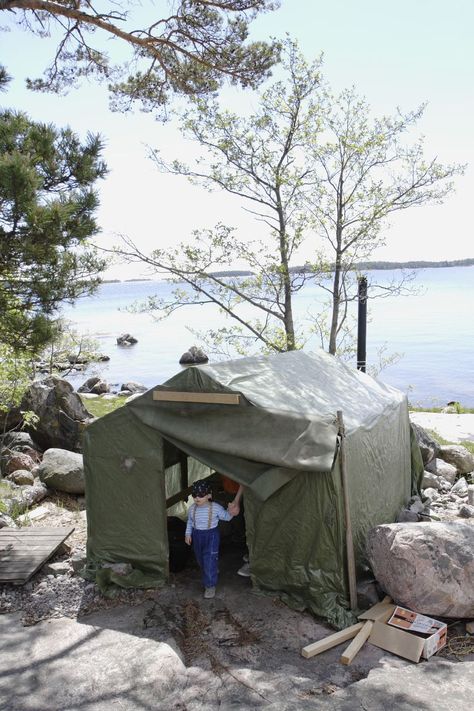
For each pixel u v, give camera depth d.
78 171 8.15
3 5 9.37
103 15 10.74
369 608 5.93
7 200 7.05
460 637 5.49
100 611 6.15
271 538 6.27
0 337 8.11
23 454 10.73
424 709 4.44
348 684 4.86
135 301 14.27
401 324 54.88
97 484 6.94
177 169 14.12
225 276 14.24
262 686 4.84
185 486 8.47
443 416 17.56
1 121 7.62
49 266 7.91
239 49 11.49
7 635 5.68
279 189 14.27
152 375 32.59
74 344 19.78
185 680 4.96
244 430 6.27
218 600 6.31
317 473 5.97
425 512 8.80
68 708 4.62
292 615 5.98
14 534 7.60
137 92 12.50
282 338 14.59
